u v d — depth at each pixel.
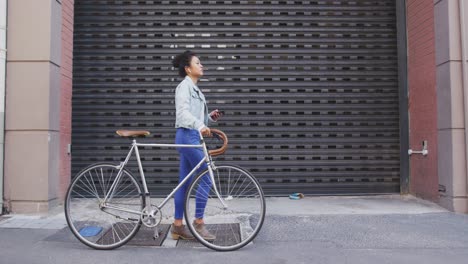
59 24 5.15
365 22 6.16
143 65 6.05
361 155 6.12
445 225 4.46
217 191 3.76
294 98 6.11
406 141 6.13
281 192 6.08
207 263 3.32
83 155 5.98
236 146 6.06
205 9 6.11
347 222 4.58
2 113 4.74
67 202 3.75
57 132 5.09
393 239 3.98
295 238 4.00
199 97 3.97
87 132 5.99
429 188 5.61
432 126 5.49
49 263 3.30
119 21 6.06
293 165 6.09
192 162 3.84
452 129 5.04
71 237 3.98
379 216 4.84
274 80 6.10
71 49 5.64
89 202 4.00
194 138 3.82
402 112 6.13
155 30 6.07
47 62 4.83
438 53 5.30
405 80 6.14
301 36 6.13
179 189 3.88
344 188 6.11
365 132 6.12
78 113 5.99
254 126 6.09
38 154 4.79
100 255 3.50
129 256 3.48
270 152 6.08
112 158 5.99
